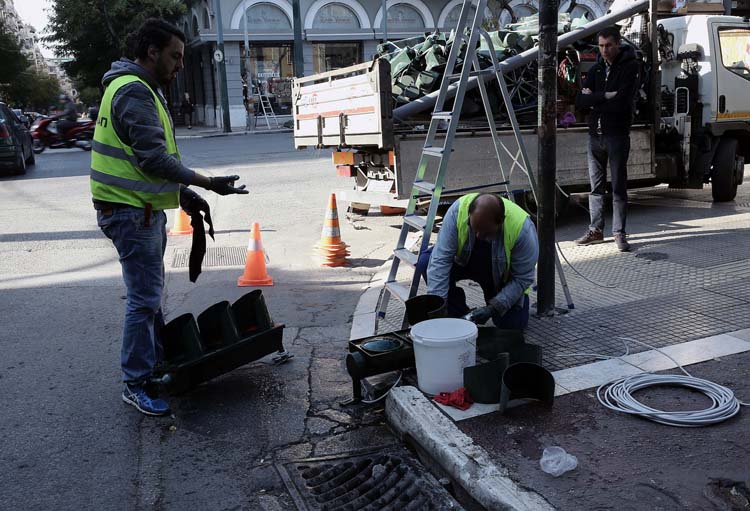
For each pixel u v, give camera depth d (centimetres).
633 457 300
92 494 308
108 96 354
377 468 324
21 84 6147
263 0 3061
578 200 937
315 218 946
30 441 354
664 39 872
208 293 618
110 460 337
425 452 329
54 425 371
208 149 1958
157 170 352
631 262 614
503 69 788
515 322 428
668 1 917
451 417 341
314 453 343
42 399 403
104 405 395
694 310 478
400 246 502
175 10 3281
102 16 3284
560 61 849
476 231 402
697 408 342
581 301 514
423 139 733
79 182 1345
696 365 390
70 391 414
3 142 1427
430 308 412
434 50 804
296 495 306
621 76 628
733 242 660
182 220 861
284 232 864
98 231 892
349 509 294
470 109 803
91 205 1088
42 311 570
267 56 3192
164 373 382
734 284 530
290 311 561
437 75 789
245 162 1549
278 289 626
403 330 414
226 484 317
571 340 436
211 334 408
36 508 297
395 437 356
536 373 347
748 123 875
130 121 346
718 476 283
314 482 317
